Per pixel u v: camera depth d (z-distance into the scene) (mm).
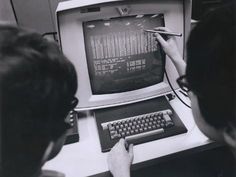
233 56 443
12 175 467
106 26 868
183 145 840
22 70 401
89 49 891
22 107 409
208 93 500
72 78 505
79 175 773
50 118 460
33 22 1150
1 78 388
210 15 479
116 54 916
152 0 854
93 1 815
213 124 557
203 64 481
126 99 997
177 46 948
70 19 818
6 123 409
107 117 959
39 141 462
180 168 1269
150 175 1245
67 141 875
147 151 831
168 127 890
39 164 499
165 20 913
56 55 465
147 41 925
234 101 476
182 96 1060
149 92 1008
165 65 989
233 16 454
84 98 959
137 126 891
